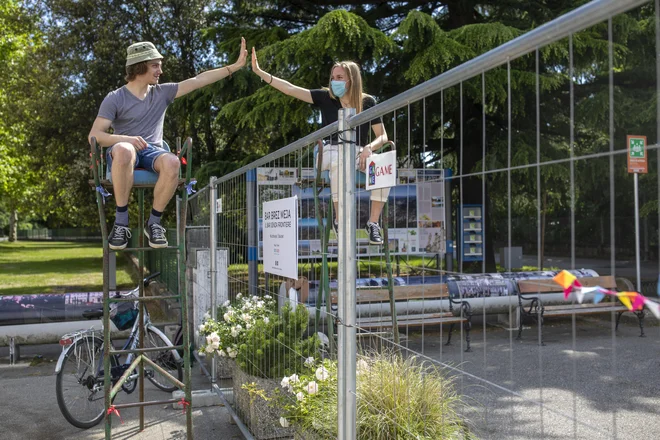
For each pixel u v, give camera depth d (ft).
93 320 25.75
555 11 39.60
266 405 13.57
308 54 35.27
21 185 113.60
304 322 11.98
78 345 16.69
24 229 284.00
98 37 69.31
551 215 33.06
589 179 30.35
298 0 46.78
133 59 12.75
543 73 33.63
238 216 16.80
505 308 13.29
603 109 32.94
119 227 12.39
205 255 23.38
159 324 27.27
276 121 39.01
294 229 11.50
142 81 13.00
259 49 42.27
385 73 38.34
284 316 12.53
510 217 5.64
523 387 15.03
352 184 8.71
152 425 16.60
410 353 9.05
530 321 23.29
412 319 9.00
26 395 20.02
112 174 11.99
